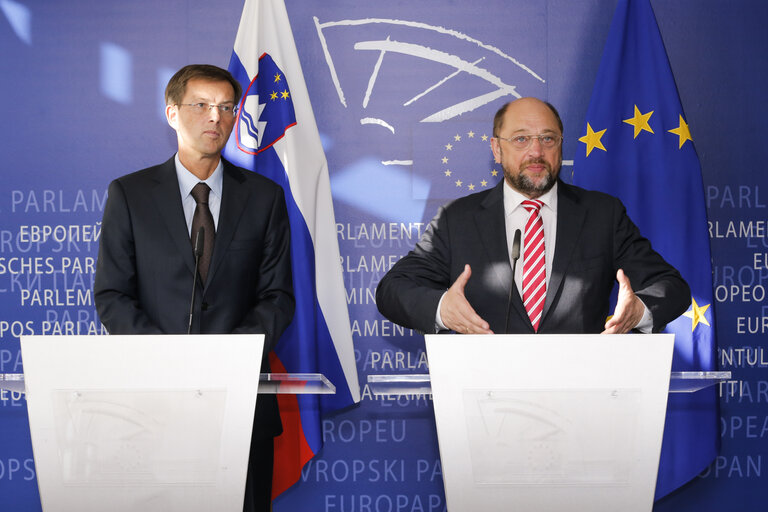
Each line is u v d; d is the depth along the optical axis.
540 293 2.38
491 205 2.54
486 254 2.45
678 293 2.28
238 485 1.50
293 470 3.07
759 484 3.30
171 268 2.35
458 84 3.36
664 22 3.39
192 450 1.50
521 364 1.46
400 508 3.29
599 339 1.47
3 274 3.32
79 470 1.51
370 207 3.34
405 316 2.21
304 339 3.03
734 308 3.34
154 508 1.51
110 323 2.25
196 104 2.47
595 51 3.38
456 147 3.35
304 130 3.19
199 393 1.50
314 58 3.37
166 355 1.50
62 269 3.32
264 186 2.56
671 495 3.31
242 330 2.23
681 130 3.15
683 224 3.10
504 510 1.47
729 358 3.33
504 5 3.38
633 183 3.15
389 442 3.29
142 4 3.38
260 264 2.49
